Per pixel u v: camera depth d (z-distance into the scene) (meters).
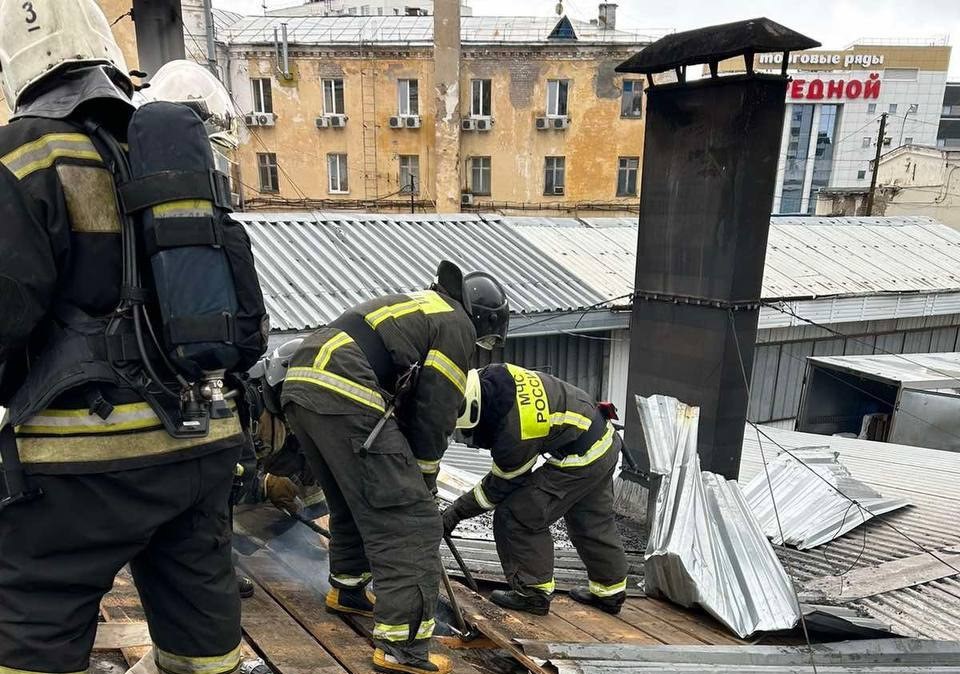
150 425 1.48
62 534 1.44
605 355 11.01
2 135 1.41
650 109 5.61
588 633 3.24
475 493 3.40
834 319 12.27
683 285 5.57
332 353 2.41
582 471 3.33
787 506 6.07
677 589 3.71
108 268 1.47
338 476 2.39
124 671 2.11
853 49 57.34
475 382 3.08
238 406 1.74
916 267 14.11
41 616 1.45
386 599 2.35
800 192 55.06
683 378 5.67
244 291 1.54
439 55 23.84
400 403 2.50
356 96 25.42
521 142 25.55
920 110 58.19
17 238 1.32
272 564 3.36
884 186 37.75
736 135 5.01
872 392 12.15
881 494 6.61
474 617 3.11
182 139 1.47
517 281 10.30
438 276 2.69
